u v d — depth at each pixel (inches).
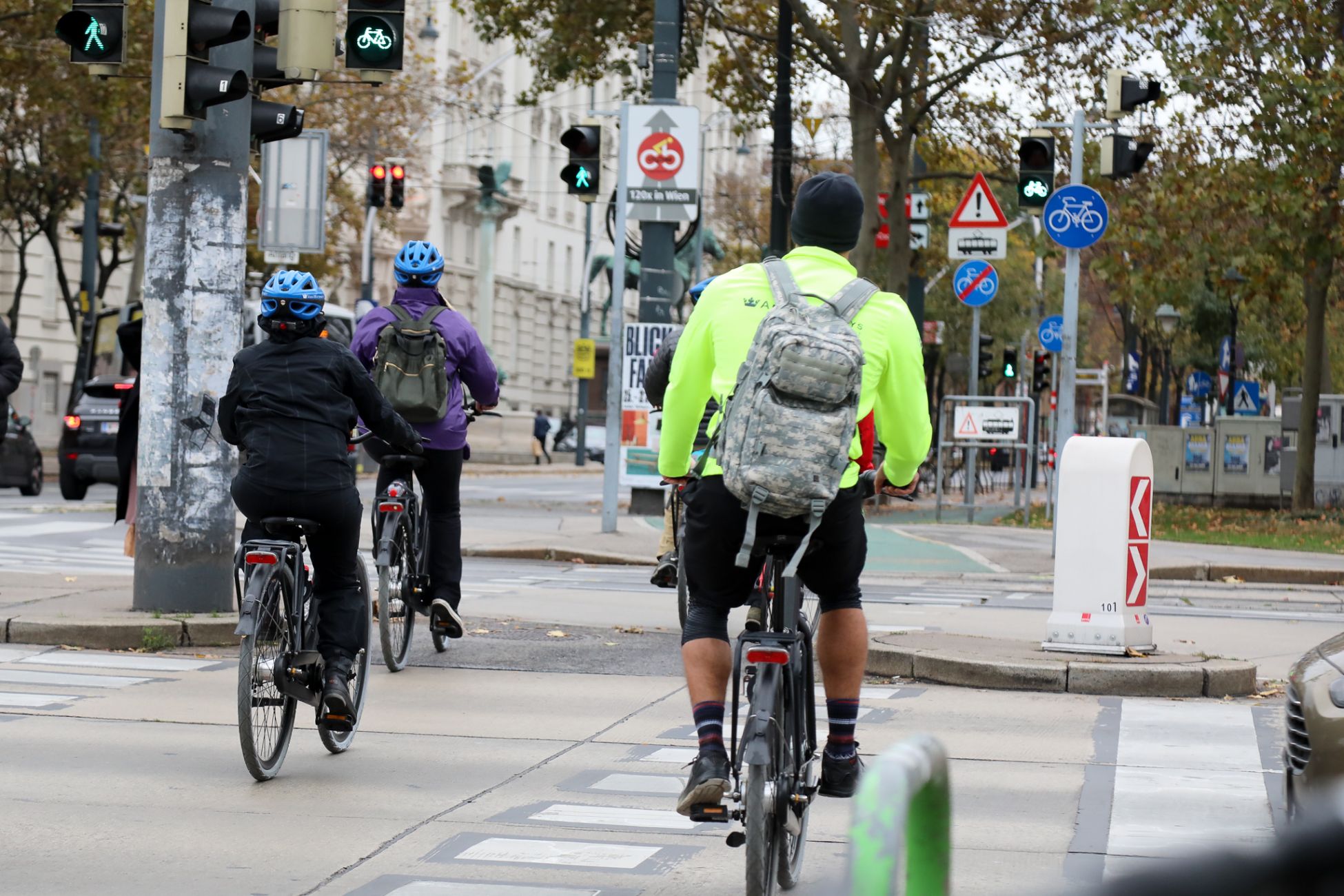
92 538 1302.9
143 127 2536.9
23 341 3622.0
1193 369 3973.9
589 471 3759.8
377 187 2455.7
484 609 881.5
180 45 673.6
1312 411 2108.8
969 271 1756.9
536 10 2384.4
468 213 4963.1
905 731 549.3
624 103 1413.6
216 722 540.7
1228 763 500.7
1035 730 557.3
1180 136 2064.5
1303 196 1937.7
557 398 5841.5
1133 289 2298.2
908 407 335.6
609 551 1262.3
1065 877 357.7
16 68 2194.9
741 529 322.0
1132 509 683.4
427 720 556.1
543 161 5659.5
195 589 738.2
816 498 308.7
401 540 651.5
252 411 467.5
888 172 2876.5
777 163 1852.9
